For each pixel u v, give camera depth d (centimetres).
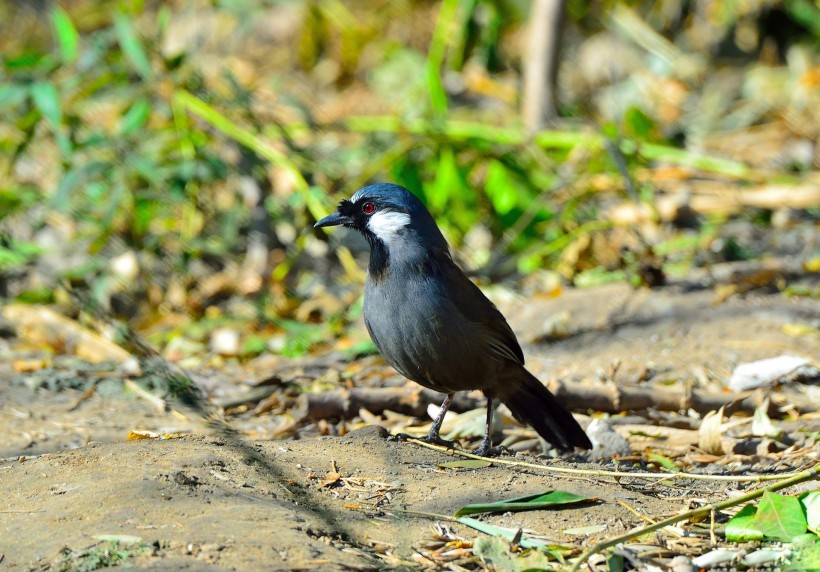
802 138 1661
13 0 2205
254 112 1481
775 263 1234
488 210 1462
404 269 768
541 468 712
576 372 998
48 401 959
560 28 1605
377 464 705
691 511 597
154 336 1224
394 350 785
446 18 1559
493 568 559
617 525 618
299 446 736
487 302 788
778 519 596
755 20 1970
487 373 784
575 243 1309
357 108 1870
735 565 576
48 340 1162
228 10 1731
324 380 995
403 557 564
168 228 1460
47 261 1385
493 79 1939
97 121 1656
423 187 1392
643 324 1104
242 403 957
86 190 1420
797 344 1022
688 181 1520
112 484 628
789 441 802
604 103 1861
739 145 1667
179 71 1421
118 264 1318
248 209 1421
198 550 544
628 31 1944
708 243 1330
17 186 1495
